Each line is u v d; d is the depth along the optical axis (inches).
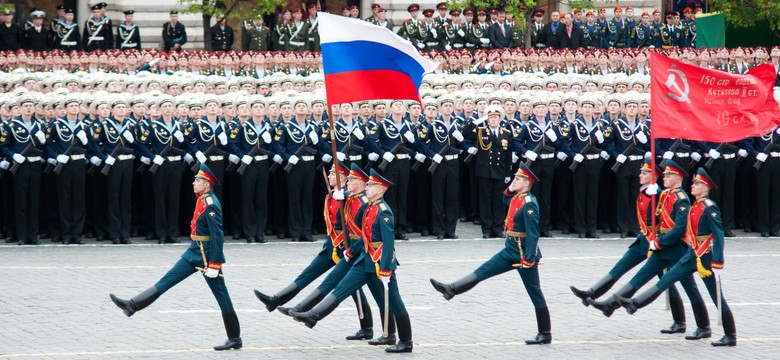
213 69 2192.4
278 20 2659.9
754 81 1277.1
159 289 1091.9
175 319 1220.5
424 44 2571.4
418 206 1839.3
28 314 1236.5
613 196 1851.6
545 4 2962.6
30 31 2615.7
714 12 2839.6
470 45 2576.3
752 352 1090.7
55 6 2849.4
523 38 2600.9
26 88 1881.2
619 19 2687.0
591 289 1189.1
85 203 1770.4
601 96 1834.4
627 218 1820.9
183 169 1756.9
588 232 1819.6
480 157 1790.1
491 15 2613.2
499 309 1280.8
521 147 1792.6
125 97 1763.0
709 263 1114.1
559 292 1374.3
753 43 2967.5
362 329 1141.7
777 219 1857.8
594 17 2679.6
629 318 1247.5
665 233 1157.7
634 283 1162.6
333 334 1167.0
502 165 1787.6
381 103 1775.3
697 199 1124.5
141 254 1632.6
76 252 1651.1
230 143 1755.7
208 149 1740.9
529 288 1125.1
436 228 1796.3
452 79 2005.4
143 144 1737.2
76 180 1722.4
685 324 1177.4
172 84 1893.5
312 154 1768.0
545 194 1811.0
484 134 1785.2
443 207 1800.0
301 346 1112.8
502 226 1804.9
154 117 1743.4
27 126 1715.1
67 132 1721.2
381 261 1065.5
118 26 2738.7
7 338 1128.8
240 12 2620.6
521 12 2586.1
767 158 1849.2
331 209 1156.5
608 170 1844.2
